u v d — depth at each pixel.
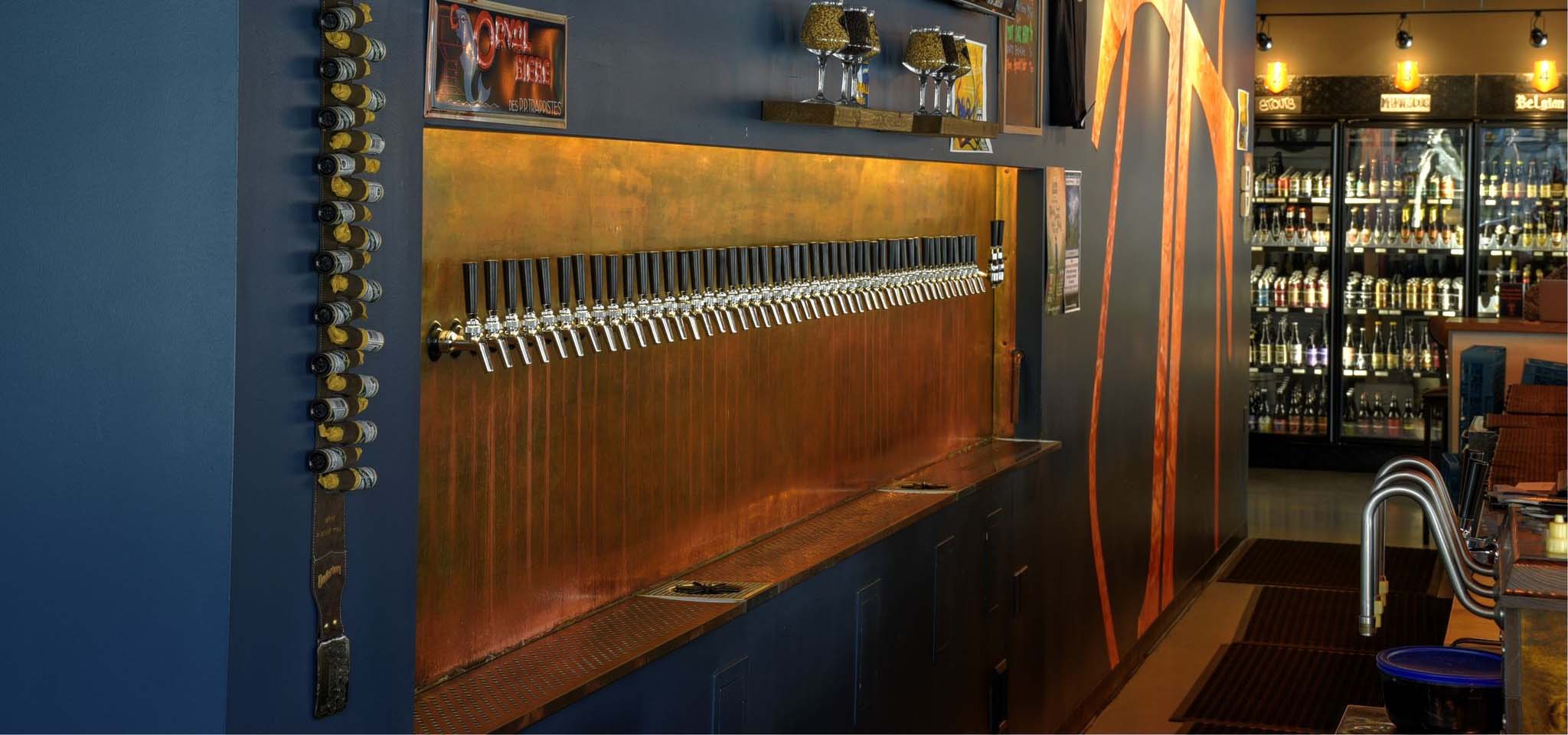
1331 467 11.18
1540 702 2.72
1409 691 3.12
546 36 2.66
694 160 3.59
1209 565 8.12
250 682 2.08
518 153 2.96
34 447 2.15
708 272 3.59
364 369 2.27
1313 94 10.94
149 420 2.08
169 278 2.05
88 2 2.07
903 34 4.23
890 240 4.49
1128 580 6.56
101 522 2.12
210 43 2.00
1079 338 5.84
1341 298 10.96
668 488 3.54
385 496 2.32
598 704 2.81
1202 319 7.97
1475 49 10.84
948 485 4.68
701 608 3.26
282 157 2.08
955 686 4.64
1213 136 8.12
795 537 3.99
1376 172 11.02
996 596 4.98
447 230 2.76
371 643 2.30
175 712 2.09
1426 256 11.11
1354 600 7.57
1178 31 7.30
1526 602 2.70
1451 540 3.00
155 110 2.04
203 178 2.02
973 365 5.38
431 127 2.46
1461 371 8.18
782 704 3.56
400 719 2.38
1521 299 9.80
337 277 2.16
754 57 3.44
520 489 3.00
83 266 2.10
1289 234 11.11
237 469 2.03
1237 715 5.86
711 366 3.73
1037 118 5.26
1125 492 6.52
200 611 2.06
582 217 3.17
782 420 4.09
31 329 2.14
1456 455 7.52
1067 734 5.69
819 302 4.18
